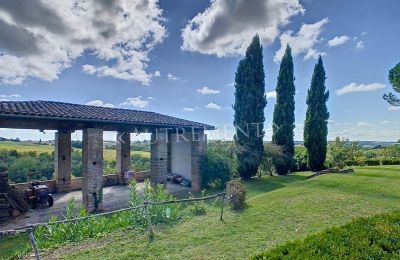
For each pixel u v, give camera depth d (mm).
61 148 14578
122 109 15844
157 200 7797
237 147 16875
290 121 20969
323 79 21266
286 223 6793
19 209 10453
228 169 14969
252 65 17766
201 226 6871
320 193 9875
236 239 5844
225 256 4988
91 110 12609
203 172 15000
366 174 14789
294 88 21250
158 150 13344
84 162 10500
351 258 3242
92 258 5090
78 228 6441
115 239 6105
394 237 3826
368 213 7438
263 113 17953
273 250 3568
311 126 21281
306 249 3486
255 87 17766
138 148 25938
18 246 6984
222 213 7621
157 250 5359
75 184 15367
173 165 18312
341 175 14602
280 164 19719
